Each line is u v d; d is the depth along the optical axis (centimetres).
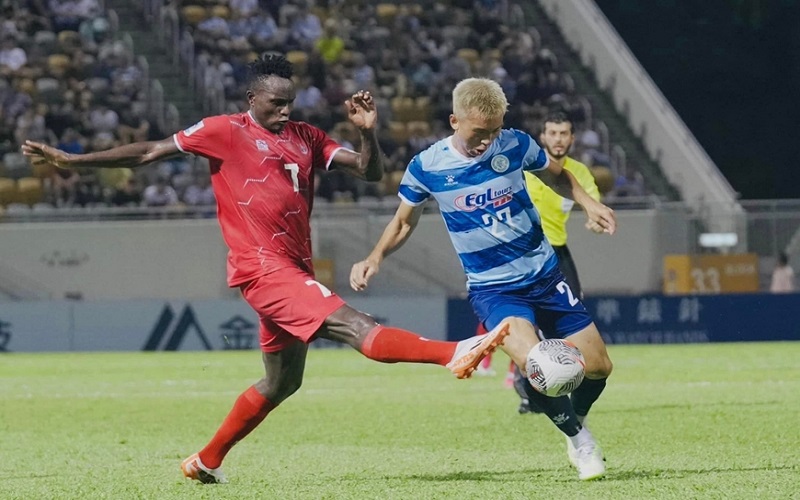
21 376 5822
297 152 2281
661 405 3925
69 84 9381
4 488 2359
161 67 10000
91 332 7631
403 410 4025
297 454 2930
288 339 2277
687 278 7856
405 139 9488
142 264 7838
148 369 6209
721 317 7712
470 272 2423
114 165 2258
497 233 2373
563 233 3472
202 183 8656
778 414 3578
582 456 2314
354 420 3744
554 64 10575
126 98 9406
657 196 9631
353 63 10000
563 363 2072
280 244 2256
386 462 2727
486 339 1997
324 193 8700
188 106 9750
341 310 2147
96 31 9888
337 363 6506
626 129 10238
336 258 7731
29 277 7781
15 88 9269
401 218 2405
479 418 3719
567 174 2416
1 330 7588
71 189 8450
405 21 10450
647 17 13262
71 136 8744
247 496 2181
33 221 7781
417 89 9975
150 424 3772
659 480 2291
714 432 3177
